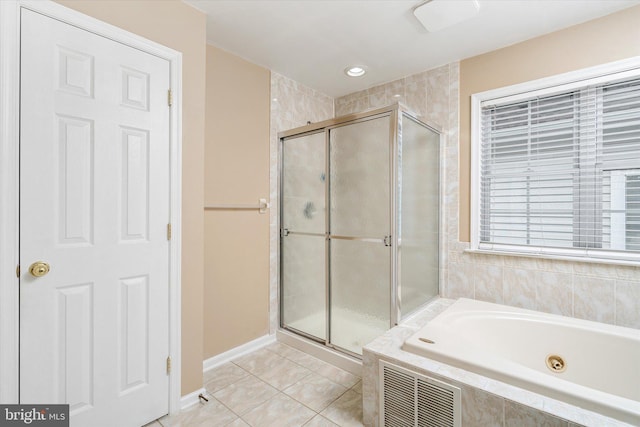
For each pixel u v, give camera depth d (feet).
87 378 4.52
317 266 8.09
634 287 5.81
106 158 4.67
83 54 4.44
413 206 7.27
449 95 8.16
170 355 5.44
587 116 6.47
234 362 7.47
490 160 7.75
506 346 6.09
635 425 3.37
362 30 6.74
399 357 4.99
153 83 5.22
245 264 8.00
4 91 3.80
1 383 3.79
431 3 5.78
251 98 8.12
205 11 6.05
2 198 3.79
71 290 4.37
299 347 8.16
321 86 9.79
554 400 3.83
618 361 5.18
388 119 6.72
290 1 5.78
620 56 5.95
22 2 3.91
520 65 7.10
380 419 5.11
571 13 6.08
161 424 5.20
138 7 5.06
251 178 8.11
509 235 7.50
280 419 5.39
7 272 3.83
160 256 5.31
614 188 6.21
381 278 6.85
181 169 5.59
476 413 4.13
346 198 7.48
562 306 6.54
